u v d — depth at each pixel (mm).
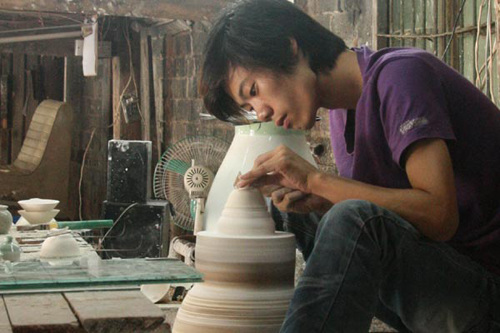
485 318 1909
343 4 5531
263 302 2193
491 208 1990
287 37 1990
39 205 4105
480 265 1970
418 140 1804
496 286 1908
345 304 1676
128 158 5766
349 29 5578
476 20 4582
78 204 10633
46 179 9562
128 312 1695
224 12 2064
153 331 1671
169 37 8273
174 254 3898
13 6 6230
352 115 2209
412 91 1849
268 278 2219
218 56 2047
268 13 1997
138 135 8430
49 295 1939
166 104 8383
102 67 9617
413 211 1794
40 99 11094
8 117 11086
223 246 2219
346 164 2320
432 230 1799
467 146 1965
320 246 1724
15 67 11039
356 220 1713
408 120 1820
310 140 5898
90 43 7941
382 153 1989
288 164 2016
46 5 6348
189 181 4797
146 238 5715
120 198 5758
